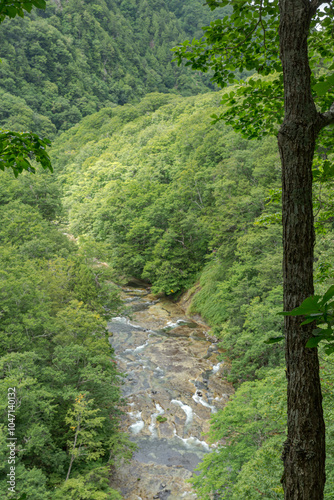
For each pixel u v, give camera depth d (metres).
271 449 10.37
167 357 28.88
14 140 3.74
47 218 45.91
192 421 21.27
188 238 46.28
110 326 35.31
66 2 159.50
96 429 18.31
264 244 30.41
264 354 22.44
